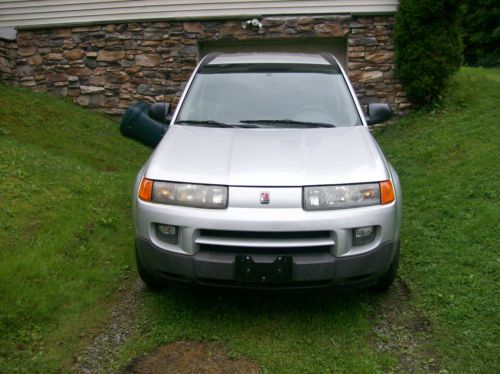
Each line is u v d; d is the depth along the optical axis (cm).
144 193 321
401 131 856
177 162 328
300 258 299
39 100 922
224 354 295
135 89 995
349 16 919
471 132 723
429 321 327
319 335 313
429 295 356
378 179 315
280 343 304
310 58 482
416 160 685
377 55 926
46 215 454
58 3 982
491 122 750
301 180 304
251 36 946
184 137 365
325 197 302
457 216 475
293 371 279
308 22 927
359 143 354
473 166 591
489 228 440
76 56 1001
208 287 313
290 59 475
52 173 557
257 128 387
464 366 283
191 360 289
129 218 495
